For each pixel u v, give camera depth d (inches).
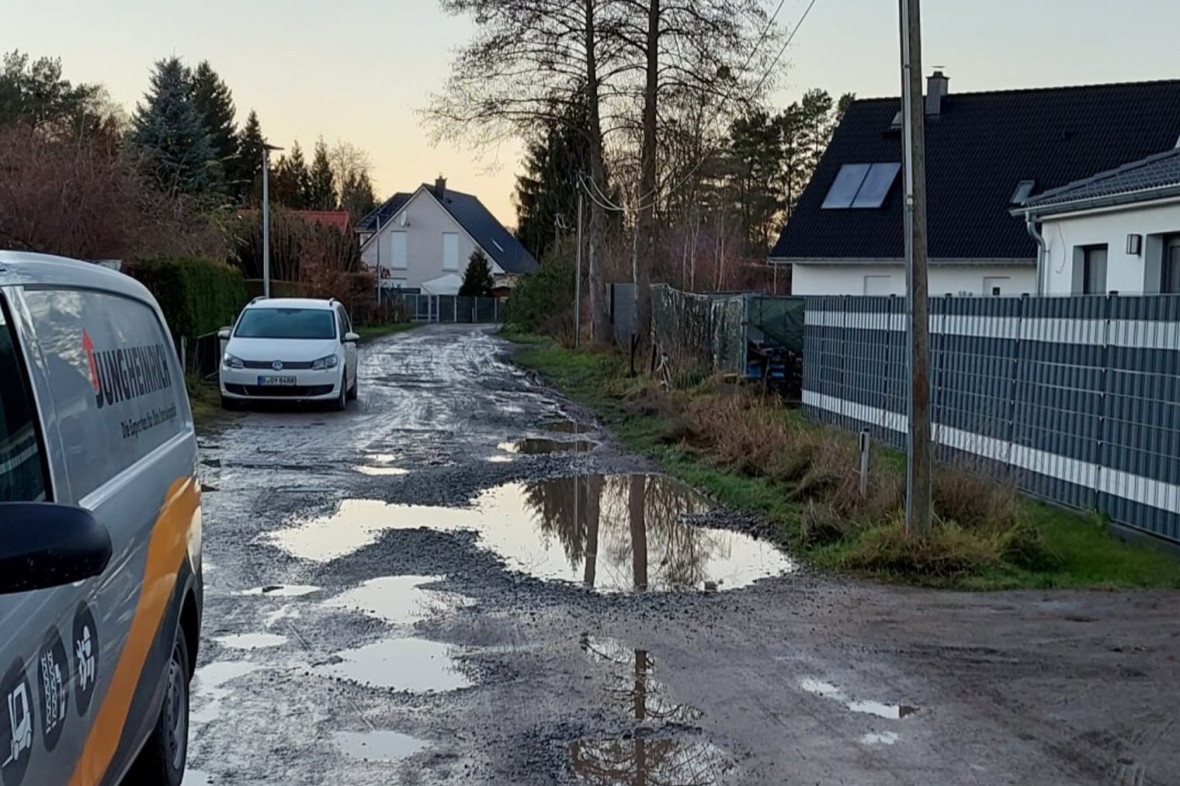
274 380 698.2
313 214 2261.3
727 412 588.1
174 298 745.0
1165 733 200.5
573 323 1551.4
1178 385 334.3
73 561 93.6
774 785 176.6
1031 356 419.8
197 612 184.9
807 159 2228.1
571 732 197.5
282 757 183.9
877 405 563.8
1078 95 1181.7
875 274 1099.9
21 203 706.8
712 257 1754.4
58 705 109.8
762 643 254.1
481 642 249.9
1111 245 669.3
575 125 1206.9
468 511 408.8
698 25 1061.8
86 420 133.3
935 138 1182.9
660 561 339.3
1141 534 353.1
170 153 1868.8
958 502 366.3
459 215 3193.9
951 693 221.0
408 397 828.6
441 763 182.9
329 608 274.1
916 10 328.8
